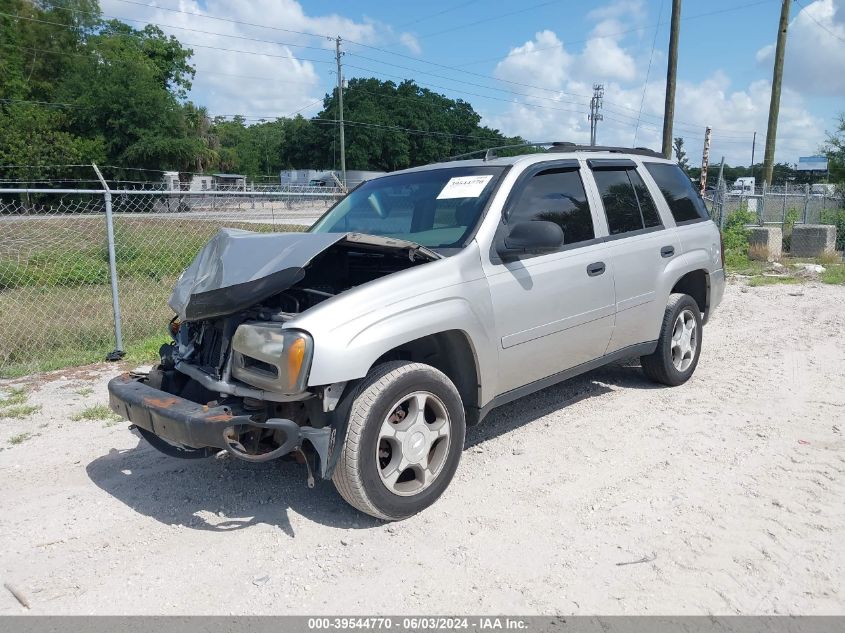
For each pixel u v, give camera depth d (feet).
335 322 11.12
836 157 73.05
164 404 11.59
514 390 14.52
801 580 10.23
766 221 65.16
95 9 188.14
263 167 329.11
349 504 12.82
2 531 12.21
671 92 61.41
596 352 16.44
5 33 168.25
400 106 245.86
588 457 14.75
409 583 10.34
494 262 13.64
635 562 10.74
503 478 13.79
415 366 11.96
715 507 12.45
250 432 11.87
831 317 29.94
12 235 43.39
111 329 28.32
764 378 20.53
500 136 259.80
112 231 24.49
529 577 10.41
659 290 17.88
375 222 15.65
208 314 11.68
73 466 15.02
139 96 151.43
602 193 16.89
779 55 70.28
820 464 14.26
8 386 21.04
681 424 16.63
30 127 138.41
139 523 12.40
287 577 10.57
